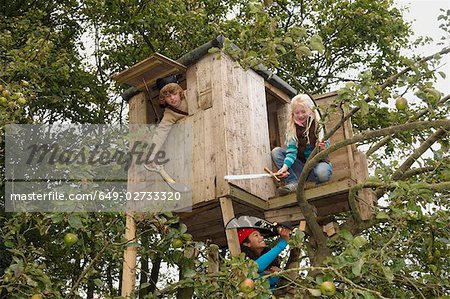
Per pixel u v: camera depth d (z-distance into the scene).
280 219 5.55
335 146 4.20
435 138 4.79
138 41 12.41
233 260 3.77
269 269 5.02
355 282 4.22
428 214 4.36
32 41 8.41
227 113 5.57
